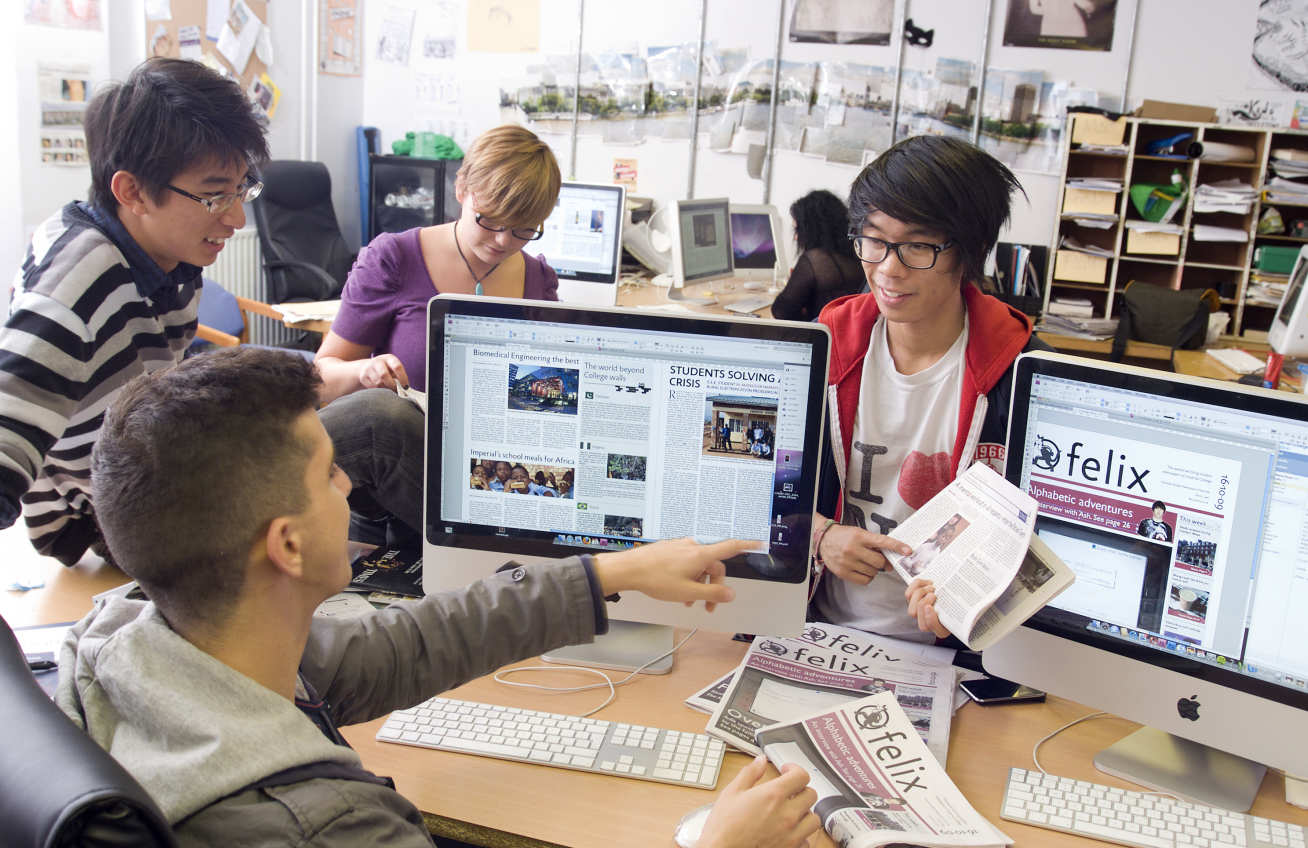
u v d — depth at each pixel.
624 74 5.76
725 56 5.61
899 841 1.03
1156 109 5.02
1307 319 3.18
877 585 1.55
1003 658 1.32
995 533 1.24
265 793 0.75
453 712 1.28
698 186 5.81
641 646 1.45
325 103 5.79
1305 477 1.09
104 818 0.57
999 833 1.07
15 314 1.29
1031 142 5.29
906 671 1.41
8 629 0.75
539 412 1.37
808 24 5.47
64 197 4.02
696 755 1.20
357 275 2.16
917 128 5.45
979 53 5.29
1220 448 1.14
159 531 0.76
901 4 5.33
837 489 1.59
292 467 0.80
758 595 1.37
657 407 1.35
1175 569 1.19
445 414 1.39
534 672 1.40
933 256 1.35
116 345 1.40
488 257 2.12
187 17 4.63
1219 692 1.17
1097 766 1.24
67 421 1.32
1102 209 4.90
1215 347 4.65
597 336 1.34
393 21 6.01
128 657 0.77
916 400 1.52
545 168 2.04
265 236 5.02
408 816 0.85
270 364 0.81
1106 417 1.22
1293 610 1.12
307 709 0.95
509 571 1.21
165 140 1.31
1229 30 4.98
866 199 1.37
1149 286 4.53
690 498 1.37
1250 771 1.22
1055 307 4.95
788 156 5.65
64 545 1.54
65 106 3.97
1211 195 4.78
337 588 0.87
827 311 1.60
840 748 1.20
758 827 0.96
